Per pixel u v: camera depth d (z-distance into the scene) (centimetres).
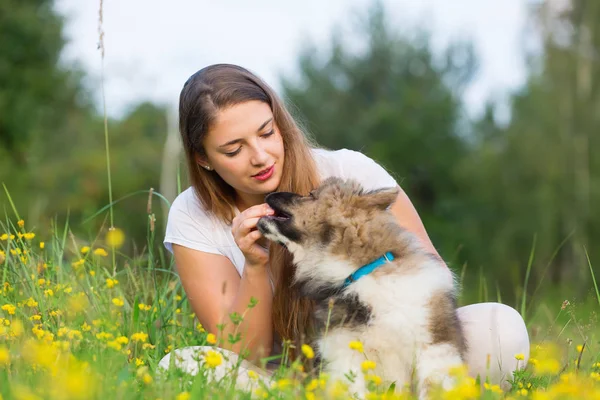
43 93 2614
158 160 3047
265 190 445
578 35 2619
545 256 2298
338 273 413
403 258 409
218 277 459
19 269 506
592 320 492
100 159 2675
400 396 332
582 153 2516
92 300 480
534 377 413
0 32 2531
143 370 348
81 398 290
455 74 3766
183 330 470
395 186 465
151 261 521
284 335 452
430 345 391
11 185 2355
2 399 314
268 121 434
